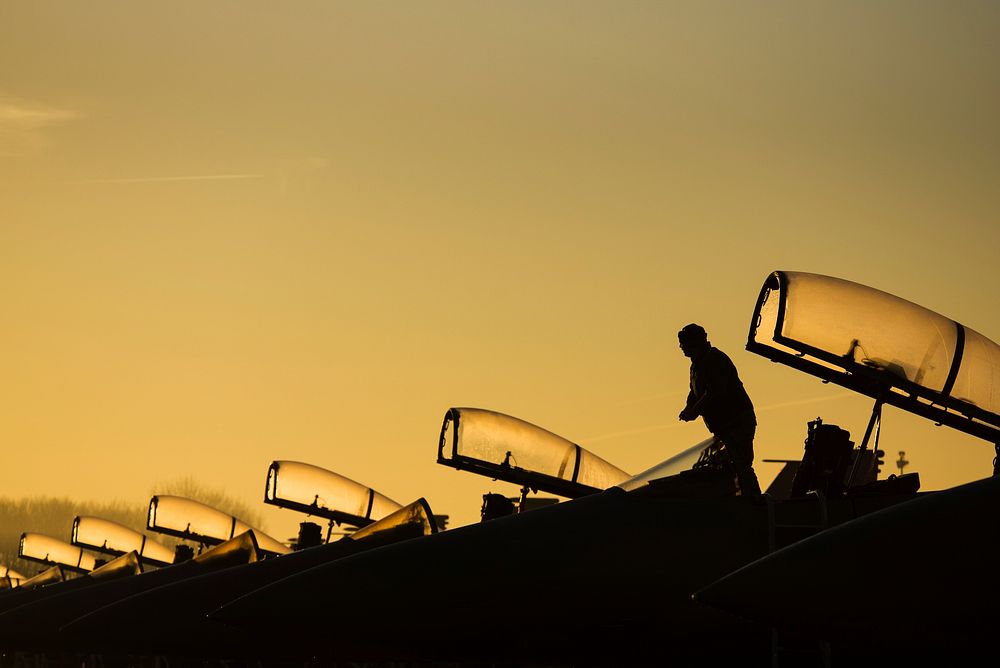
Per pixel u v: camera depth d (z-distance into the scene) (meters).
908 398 62.97
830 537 43.47
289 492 134.00
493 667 78.06
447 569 55.47
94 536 196.75
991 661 40.84
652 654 53.84
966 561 41.12
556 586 53.59
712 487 55.41
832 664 50.94
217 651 85.81
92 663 131.12
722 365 55.25
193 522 162.00
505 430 92.12
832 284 63.06
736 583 43.34
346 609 55.84
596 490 93.19
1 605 139.38
